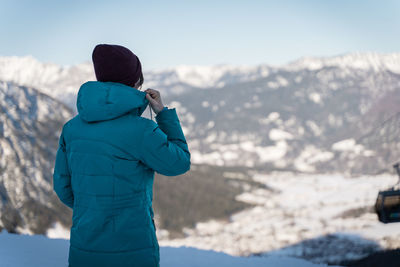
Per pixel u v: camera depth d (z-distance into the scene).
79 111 1.32
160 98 1.43
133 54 1.40
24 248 2.62
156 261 1.33
